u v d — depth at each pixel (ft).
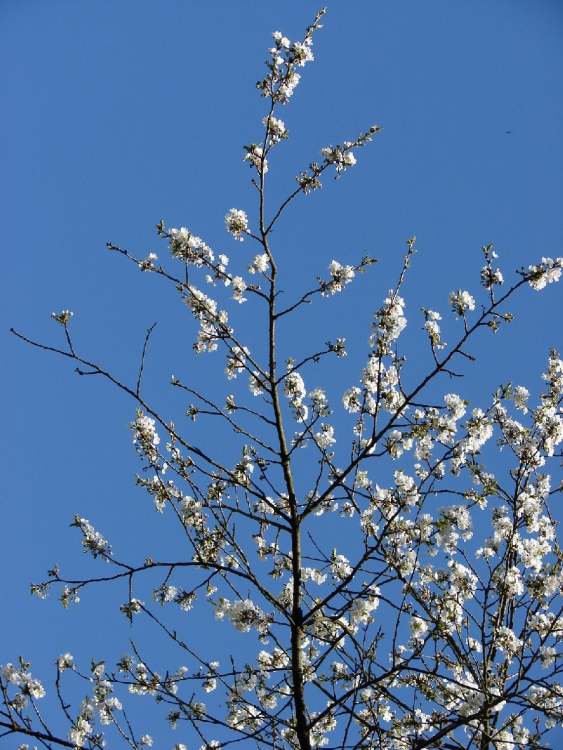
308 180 14.48
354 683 14.51
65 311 13.69
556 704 13.93
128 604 13.82
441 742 12.80
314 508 14.03
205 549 14.17
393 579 13.35
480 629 14.06
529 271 13.89
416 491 13.85
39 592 13.83
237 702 14.24
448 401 14.51
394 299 14.33
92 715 13.84
